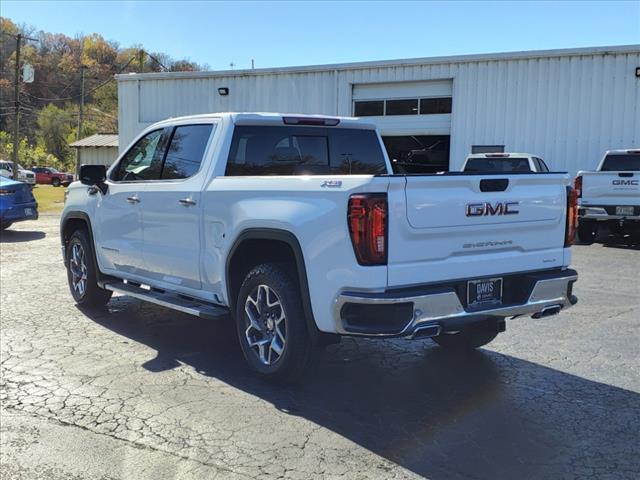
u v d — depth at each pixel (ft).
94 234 21.24
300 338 13.98
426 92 57.77
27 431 12.26
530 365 16.46
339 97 60.70
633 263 33.86
